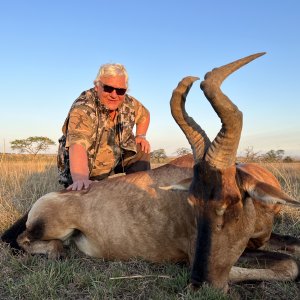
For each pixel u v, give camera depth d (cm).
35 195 264
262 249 161
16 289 137
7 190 302
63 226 168
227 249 125
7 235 180
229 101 119
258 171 174
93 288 139
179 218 151
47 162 511
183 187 135
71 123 195
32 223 171
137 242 158
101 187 169
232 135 120
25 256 164
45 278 140
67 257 166
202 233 124
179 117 135
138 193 161
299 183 325
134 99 223
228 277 133
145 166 228
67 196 171
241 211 126
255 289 137
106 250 164
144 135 229
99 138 205
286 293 133
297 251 167
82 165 187
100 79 198
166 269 151
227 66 123
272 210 157
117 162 219
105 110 204
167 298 128
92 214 164
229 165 123
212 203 122
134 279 143
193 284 126
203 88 122
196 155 132
